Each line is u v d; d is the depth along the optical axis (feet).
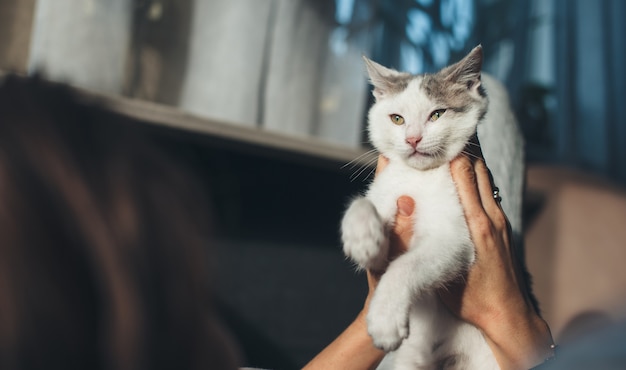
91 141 1.60
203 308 1.68
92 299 1.47
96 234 1.47
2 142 1.51
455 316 5.17
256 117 9.38
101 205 1.51
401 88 6.06
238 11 9.21
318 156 9.72
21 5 7.65
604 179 10.91
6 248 1.41
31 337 1.40
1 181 1.46
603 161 14.20
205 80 9.07
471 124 5.73
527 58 14.01
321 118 10.10
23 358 1.40
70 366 1.45
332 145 9.84
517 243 5.81
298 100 9.81
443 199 5.12
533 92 14.24
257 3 9.35
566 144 14.14
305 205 10.61
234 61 9.20
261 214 10.21
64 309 1.44
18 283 1.40
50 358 1.42
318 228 10.69
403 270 4.60
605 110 14.33
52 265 1.44
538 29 14.25
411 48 11.92
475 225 4.86
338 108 10.20
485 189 5.26
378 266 5.03
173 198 1.66
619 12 14.51
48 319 1.42
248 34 9.27
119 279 1.46
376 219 4.58
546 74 14.38
